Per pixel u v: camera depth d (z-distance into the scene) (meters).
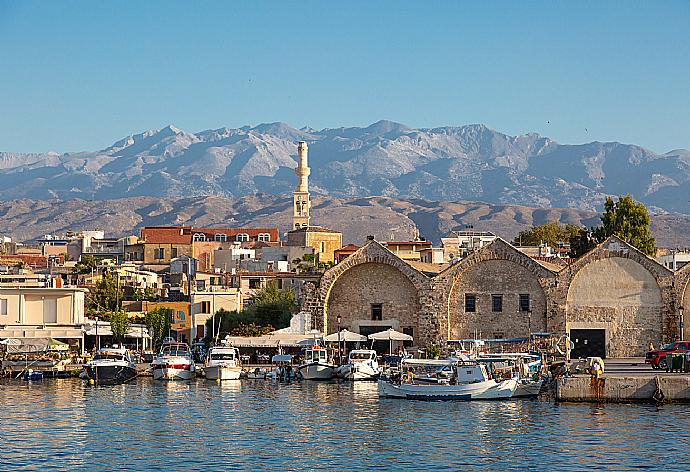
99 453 75.94
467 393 107.06
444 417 93.19
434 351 140.38
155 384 128.75
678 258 187.12
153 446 78.81
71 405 103.75
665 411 93.50
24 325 150.25
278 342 142.00
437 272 150.50
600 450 75.62
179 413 97.38
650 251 198.50
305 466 71.25
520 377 111.62
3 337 148.38
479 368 109.06
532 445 78.00
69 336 152.12
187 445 79.19
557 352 134.00
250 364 151.88
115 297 186.50
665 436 80.38
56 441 80.88
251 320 164.25
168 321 179.88
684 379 98.75
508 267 142.75
